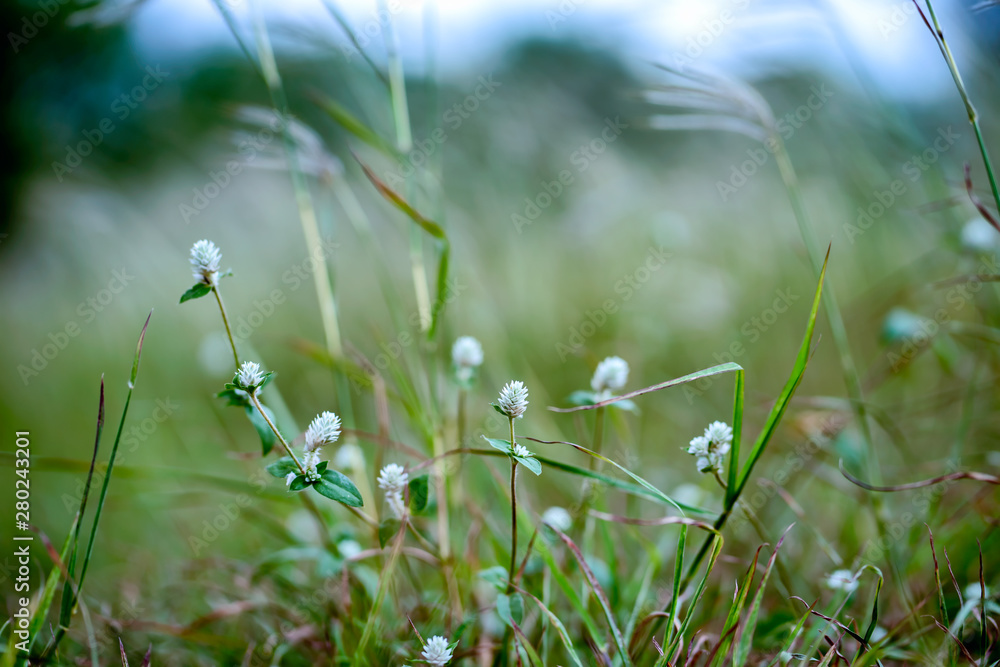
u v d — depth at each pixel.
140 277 1.41
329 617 0.64
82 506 0.58
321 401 1.14
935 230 1.03
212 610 0.71
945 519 0.70
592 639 0.59
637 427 0.98
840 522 0.76
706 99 0.73
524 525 0.65
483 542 0.75
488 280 1.31
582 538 0.70
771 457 0.82
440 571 0.68
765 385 1.06
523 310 1.29
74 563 0.58
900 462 0.81
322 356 0.74
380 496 0.73
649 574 0.64
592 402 0.64
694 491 0.76
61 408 1.21
